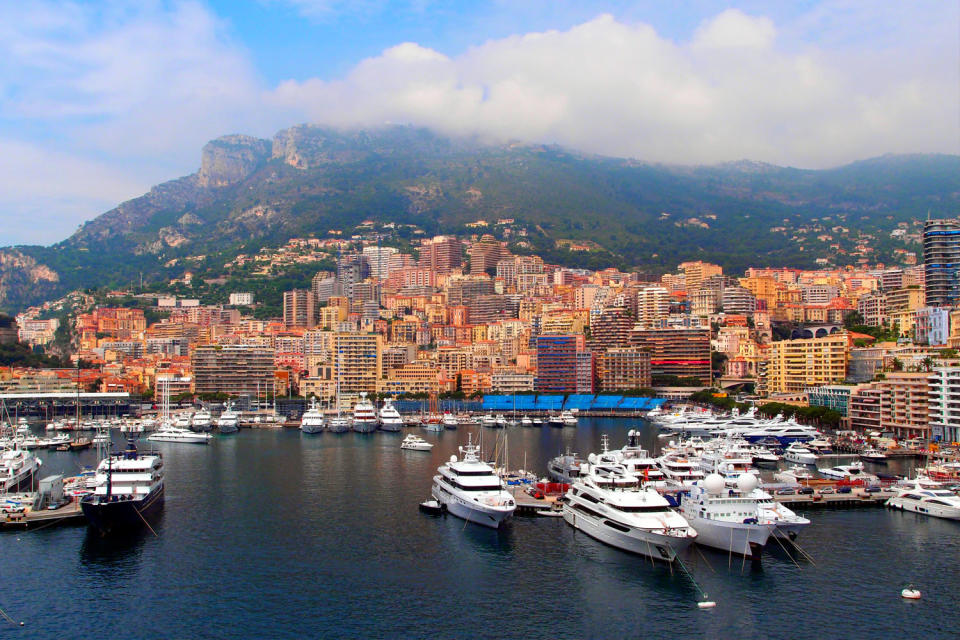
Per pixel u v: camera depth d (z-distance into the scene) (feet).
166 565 570.05
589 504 629.92
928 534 627.87
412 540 626.64
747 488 584.81
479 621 475.72
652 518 579.07
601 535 607.37
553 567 558.56
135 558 585.63
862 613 482.28
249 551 602.03
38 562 574.97
